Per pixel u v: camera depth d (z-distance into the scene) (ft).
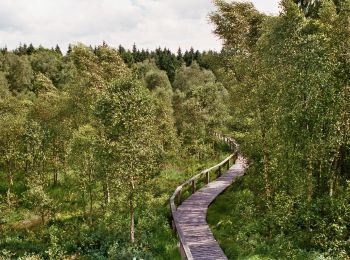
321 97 52.19
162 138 111.24
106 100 60.85
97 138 67.62
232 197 80.02
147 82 232.53
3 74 259.80
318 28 59.57
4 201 99.45
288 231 54.60
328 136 53.52
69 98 108.27
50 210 85.46
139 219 71.15
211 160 127.54
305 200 56.54
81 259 59.72
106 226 70.33
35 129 107.24
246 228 59.36
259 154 63.93
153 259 53.52
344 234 52.03
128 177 60.95
